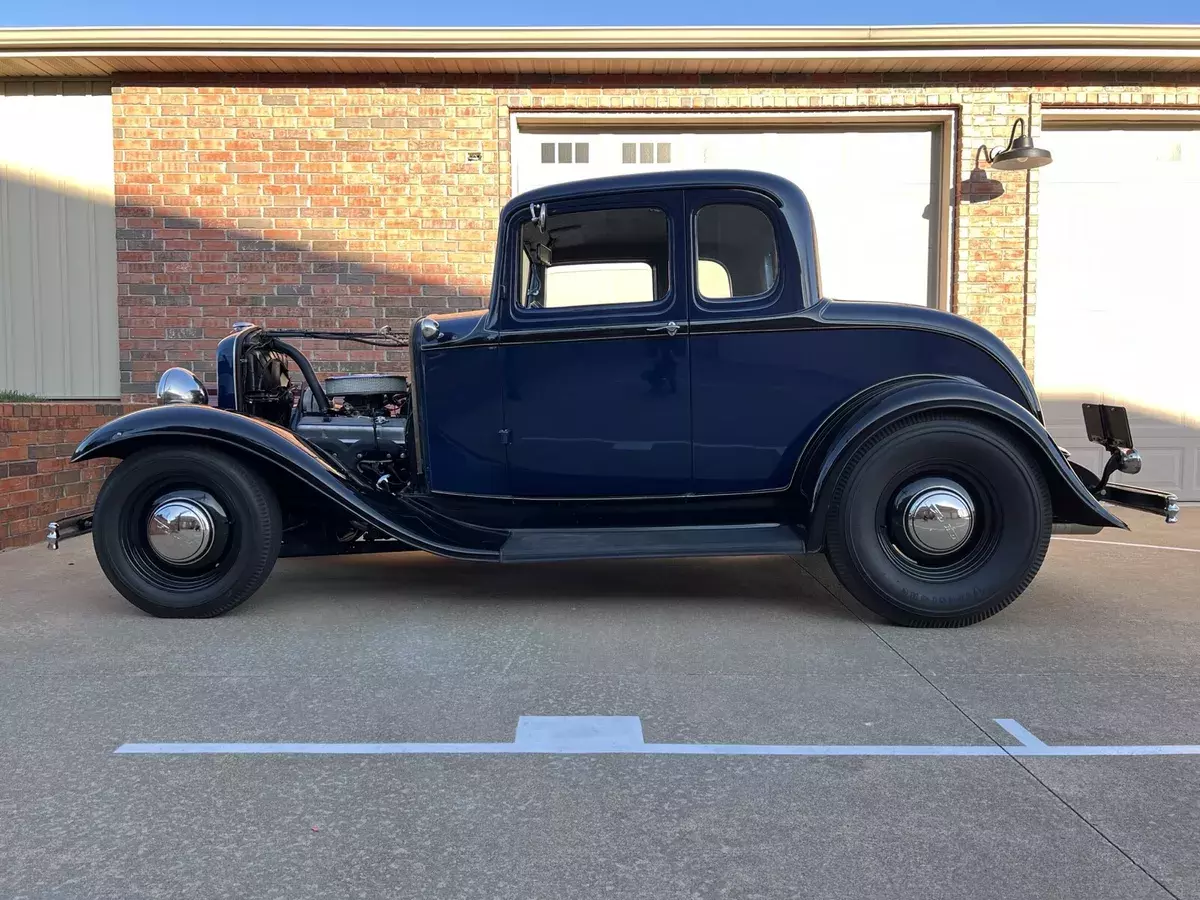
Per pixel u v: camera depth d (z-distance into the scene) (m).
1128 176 7.17
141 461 3.59
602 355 3.69
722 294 3.67
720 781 2.19
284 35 6.39
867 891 1.72
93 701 2.73
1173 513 3.41
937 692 2.81
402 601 4.04
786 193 3.62
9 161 6.95
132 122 6.79
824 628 3.56
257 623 3.64
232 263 6.87
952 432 3.41
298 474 3.59
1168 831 1.94
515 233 3.71
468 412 3.79
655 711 2.65
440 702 2.73
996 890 1.72
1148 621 3.67
